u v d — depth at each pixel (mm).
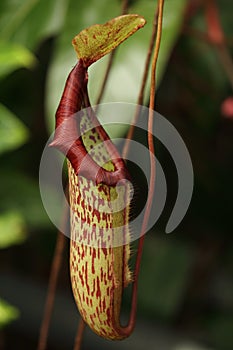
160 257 1169
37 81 1056
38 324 1003
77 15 849
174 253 1172
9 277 1021
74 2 851
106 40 646
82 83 657
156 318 1125
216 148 1143
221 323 1197
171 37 788
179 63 1065
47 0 882
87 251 675
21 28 880
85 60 655
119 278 675
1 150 844
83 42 645
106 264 673
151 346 966
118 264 674
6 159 1080
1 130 848
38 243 1131
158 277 1153
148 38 791
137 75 785
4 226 895
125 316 1107
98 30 640
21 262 1208
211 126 1094
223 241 1182
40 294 1009
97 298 676
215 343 1175
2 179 981
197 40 1051
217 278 1242
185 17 928
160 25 646
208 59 1061
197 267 1194
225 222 1128
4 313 833
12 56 840
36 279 1198
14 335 1205
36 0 882
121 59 789
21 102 1062
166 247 1175
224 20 1065
